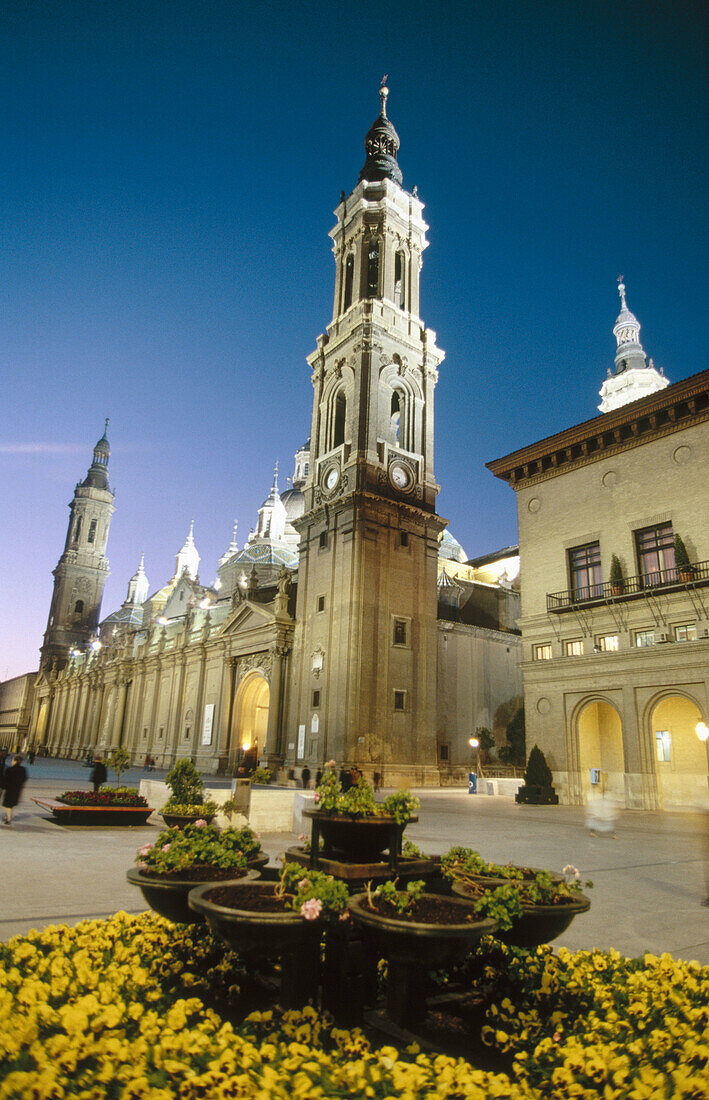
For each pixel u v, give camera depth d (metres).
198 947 6.81
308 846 8.24
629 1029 5.39
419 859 8.05
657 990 5.93
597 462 38.03
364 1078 4.38
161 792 21.83
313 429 59.28
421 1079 4.36
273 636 56.47
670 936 9.13
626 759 33.22
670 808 32.38
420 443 56.97
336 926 5.86
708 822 26.78
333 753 46.62
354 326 56.53
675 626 32.78
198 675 69.31
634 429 36.03
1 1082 3.98
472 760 56.72
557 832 21.73
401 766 47.34
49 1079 3.95
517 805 34.72
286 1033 5.42
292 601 59.78
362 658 47.69
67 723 107.44
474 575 74.88
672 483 34.09
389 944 5.74
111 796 21.02
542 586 39.50
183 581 89.25
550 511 40.06
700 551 32.38
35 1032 4.52
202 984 6.54
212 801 17.89
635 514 35.44
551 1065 5.06
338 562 51.47
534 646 39.31
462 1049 5.74
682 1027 5.22
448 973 7.04
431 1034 6.01
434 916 5.79
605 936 9.04
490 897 5.94
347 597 49.34
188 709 70.12
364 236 60.97
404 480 54.66
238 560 77.12
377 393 55.09
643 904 11.07
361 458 52.03
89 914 9.14
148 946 6.89
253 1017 5.57
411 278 61.38
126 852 14.95
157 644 81.31
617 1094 4.32
